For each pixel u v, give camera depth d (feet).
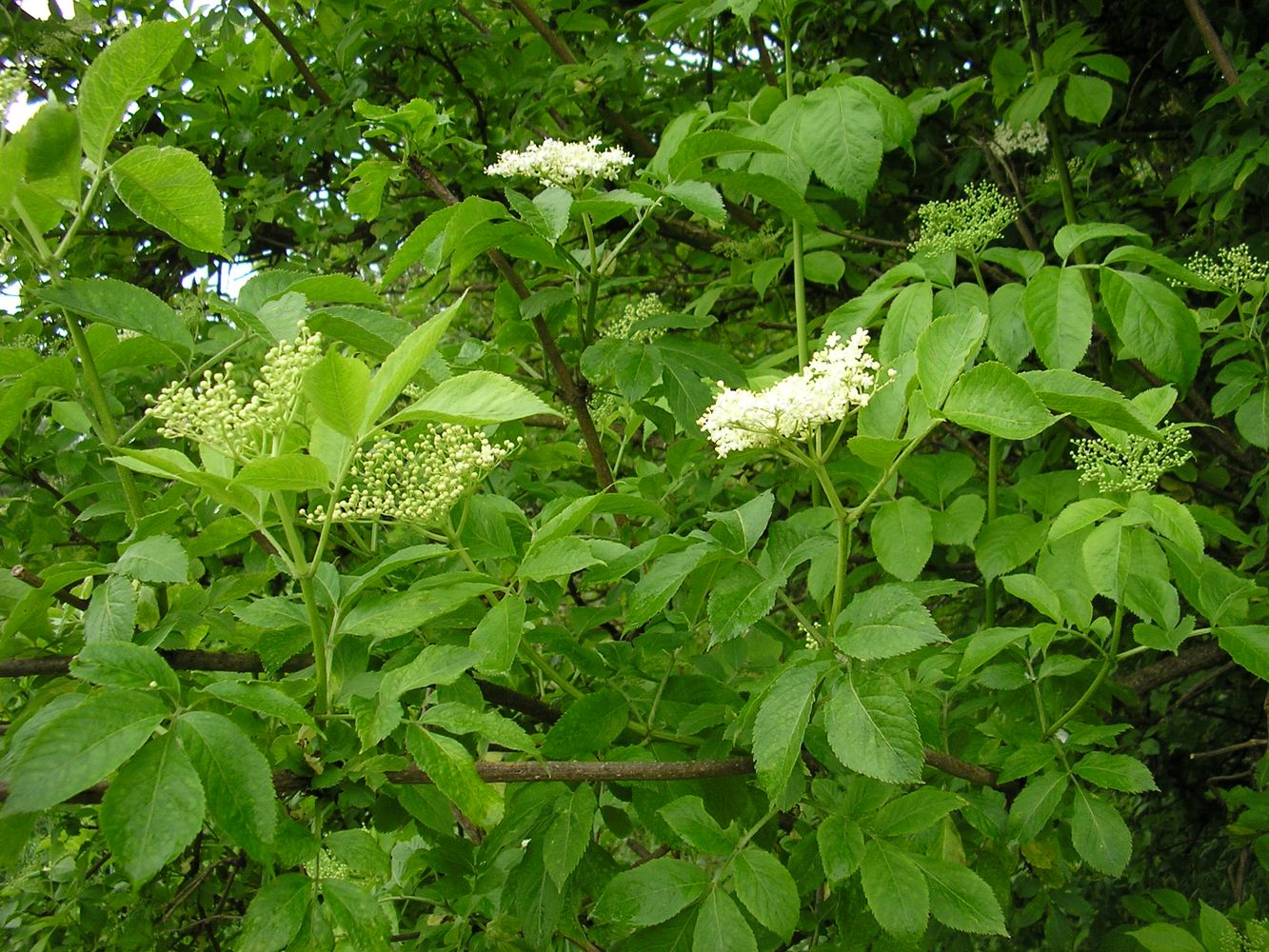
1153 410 9.33
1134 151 19.57
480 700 7.68
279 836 6.33
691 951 6.95
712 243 18.44
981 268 16.75
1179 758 18.63
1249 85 13.44
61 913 14.03
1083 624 8.77
